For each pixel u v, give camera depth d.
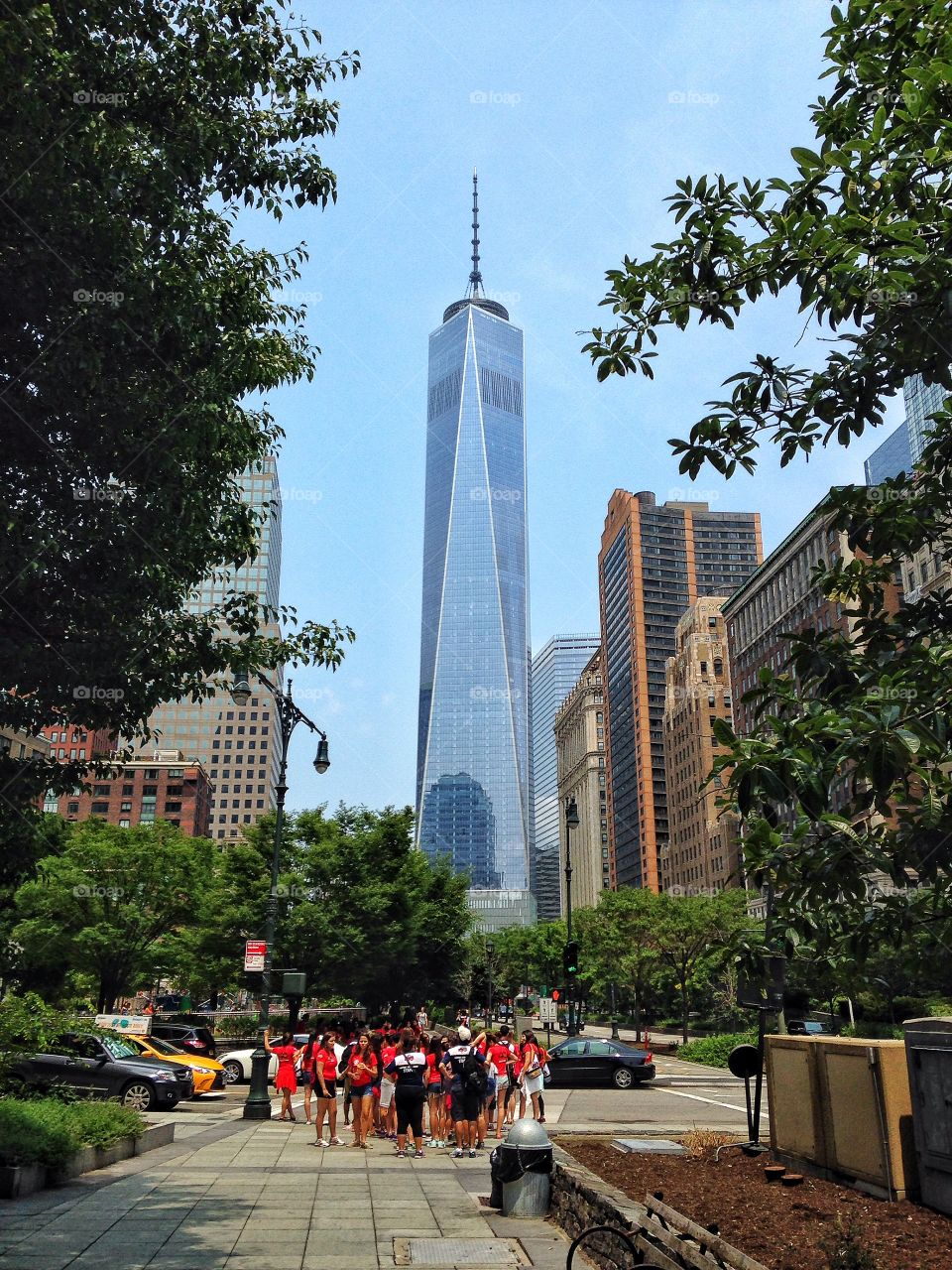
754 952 6.83
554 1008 83.50
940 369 6.18
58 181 8.09
